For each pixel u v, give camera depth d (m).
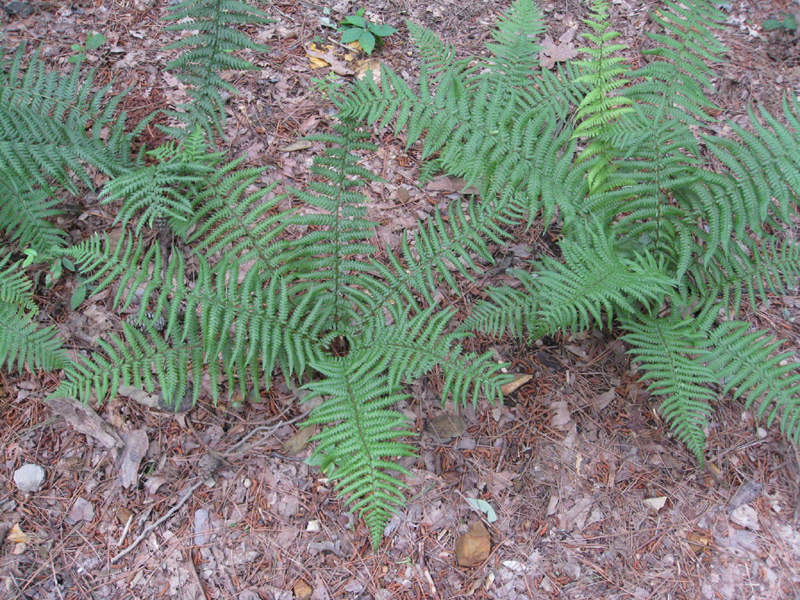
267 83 1.66
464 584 1.12
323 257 1.27
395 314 1.23
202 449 1.20
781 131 1.21
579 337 1.36
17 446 1.17
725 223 1.22
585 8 1.90
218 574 1.10
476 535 1.15
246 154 1.53
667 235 1.28
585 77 1.23
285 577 1.10
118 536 1.12
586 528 1.17
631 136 1.23
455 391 1.11
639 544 1.16
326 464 1.04
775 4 1.89
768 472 1.23
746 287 1.31
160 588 1.08
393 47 1.78
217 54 1.33
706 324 1.26
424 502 1.18
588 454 1.24
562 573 1.13
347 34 1.73
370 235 1.25
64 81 1.31
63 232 1.31
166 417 1.22
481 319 1.26
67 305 1.31
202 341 1.15
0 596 1.05
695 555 1.15
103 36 1.66
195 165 1.18
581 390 1.30
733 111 1.67
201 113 1.37
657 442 1.25
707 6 1.28
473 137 1.27
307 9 1.84
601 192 1.29
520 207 1.33
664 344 1.23
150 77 1.62
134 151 1.47
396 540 1.15
